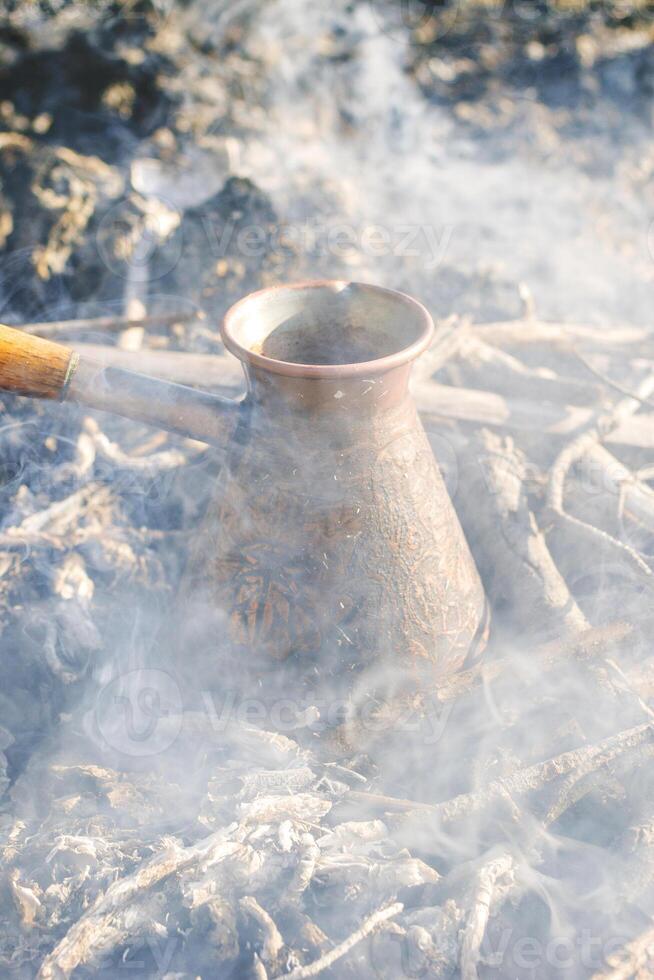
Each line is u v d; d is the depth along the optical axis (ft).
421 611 1.63
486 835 1.60
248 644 1.64
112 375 1.60
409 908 1.55
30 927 1.56
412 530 1.62
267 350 1.65
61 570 1.87
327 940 1.53
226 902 1.55
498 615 1.80
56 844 1.59
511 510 1.83
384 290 1.65
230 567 1.64
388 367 1.54
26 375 1.59
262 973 1.51
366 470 1.58
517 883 1.55
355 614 1.62
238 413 1.60
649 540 1.89
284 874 1.57
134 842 1.60
